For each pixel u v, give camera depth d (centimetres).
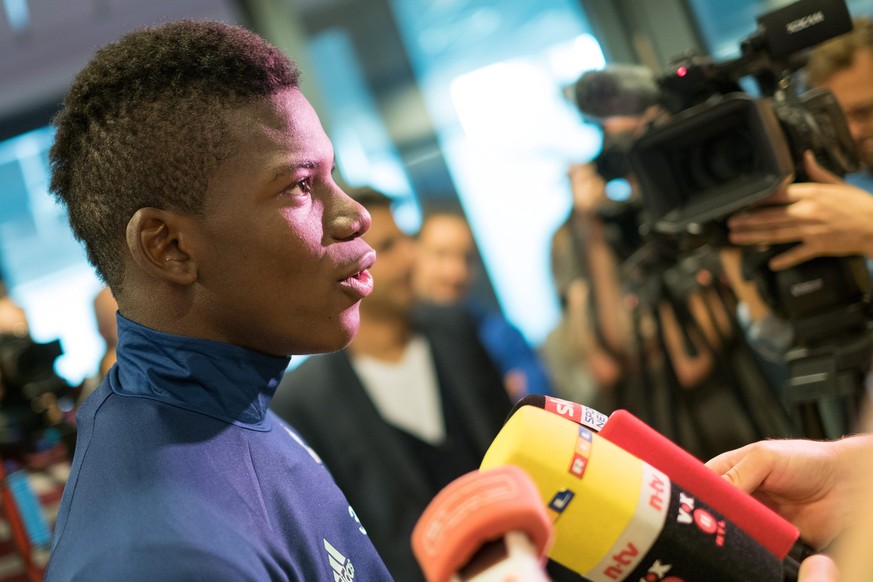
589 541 73
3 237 391
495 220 335
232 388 92
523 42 336
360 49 346
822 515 95
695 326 217
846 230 139
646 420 229
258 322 91
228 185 88
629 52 330
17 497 204
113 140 89
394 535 235
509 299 332
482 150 333
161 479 82
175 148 88
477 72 336
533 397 89
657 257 220
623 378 256
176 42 90
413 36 344
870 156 182
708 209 148
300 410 243
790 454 93
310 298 90
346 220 92
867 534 47
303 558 89
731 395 214
